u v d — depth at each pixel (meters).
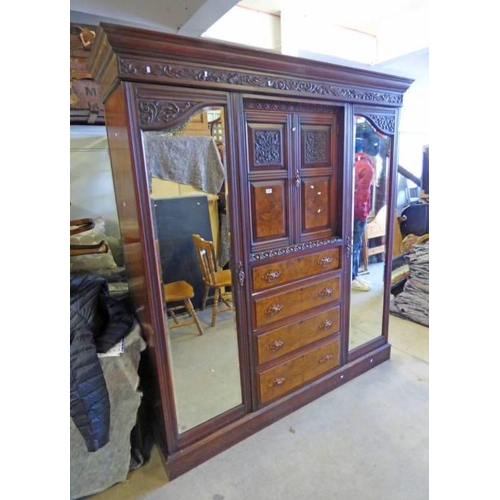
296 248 1.80
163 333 1.46
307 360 1.97
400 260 3.09
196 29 2.13
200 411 1.64
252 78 1.46
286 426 1.84
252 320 1.71
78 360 1.30
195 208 1.49
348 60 3.05
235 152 1.50
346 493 1.46
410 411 1.92
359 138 2.03
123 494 1.49
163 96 1.28
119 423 1.47
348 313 2.14
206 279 1.59
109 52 1.18
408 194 3.80
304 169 1.79
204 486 1.52
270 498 1.45
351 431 1.79
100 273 1.93
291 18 2.60
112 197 2.52
